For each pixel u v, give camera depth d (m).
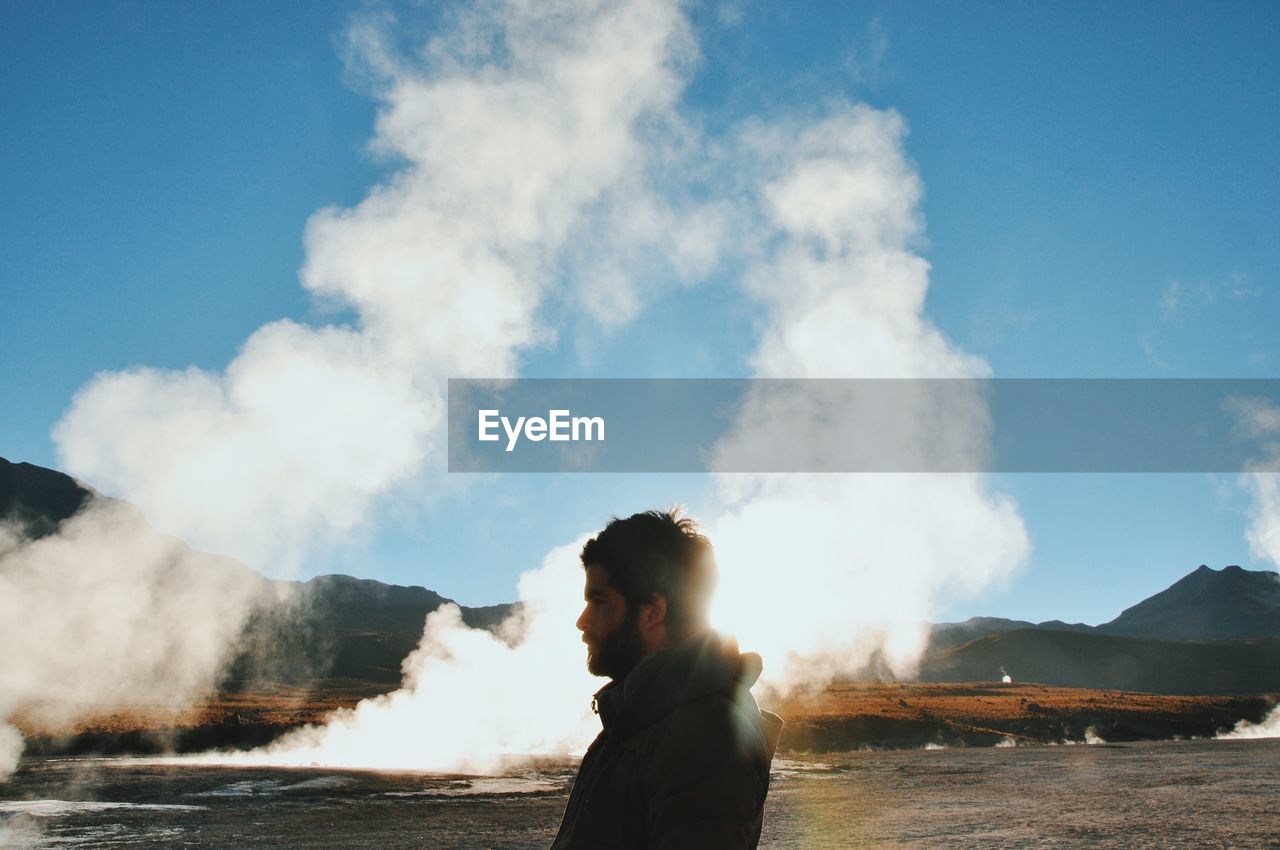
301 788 26.81
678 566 2.31
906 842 18.89
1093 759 42.47
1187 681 188.62
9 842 18.23
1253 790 29.08
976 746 54.38
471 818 21.67
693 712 2.04
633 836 2.04
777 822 21.75
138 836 18.92
